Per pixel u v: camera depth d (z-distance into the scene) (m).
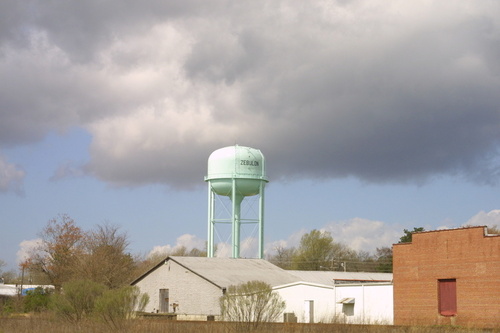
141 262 103.31
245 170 80.81
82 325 44.62
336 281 63.44
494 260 45.25
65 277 81.81
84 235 86.31
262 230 82.25
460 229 47.44
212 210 82.38
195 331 40.62
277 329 41.75
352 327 42.50
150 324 44.28
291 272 72.50
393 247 51.53
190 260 69.88
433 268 48.75
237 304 44.88
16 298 77.75
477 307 45.88
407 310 50.00
